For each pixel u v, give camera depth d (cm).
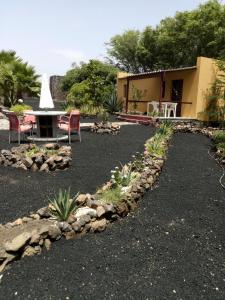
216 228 429
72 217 387
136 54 3638
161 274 317
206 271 326
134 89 2134
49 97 1012
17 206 457
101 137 1115
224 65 1527
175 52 3033
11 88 1866
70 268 316
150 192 557
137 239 384
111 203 427
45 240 347
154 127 1445
